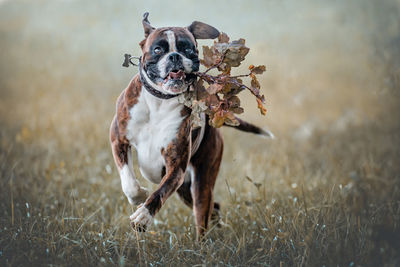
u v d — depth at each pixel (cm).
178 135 627
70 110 1423
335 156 1080
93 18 2556
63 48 2216
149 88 610
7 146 1076
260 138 1248
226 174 966
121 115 638
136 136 639
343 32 2264
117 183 909
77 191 856
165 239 695
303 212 729
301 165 1020
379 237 677
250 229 728
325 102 1541
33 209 753
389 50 1798
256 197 833
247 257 652
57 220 709
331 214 716
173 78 578
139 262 616
